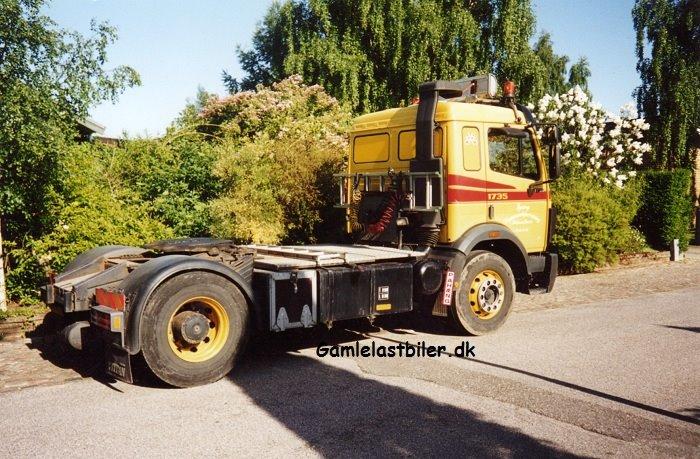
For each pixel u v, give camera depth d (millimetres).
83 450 3932
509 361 6082
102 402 4840
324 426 4340
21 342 6738
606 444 4074
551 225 8188
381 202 7492
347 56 17422
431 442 4074
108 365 5152
